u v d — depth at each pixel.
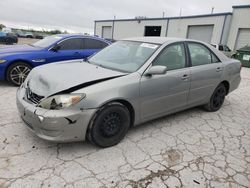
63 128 2.48
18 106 2.86
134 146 3.01
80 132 2.59
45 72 3.05
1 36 21.92
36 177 2.30
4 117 3.57
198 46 4.00
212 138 3.41
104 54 3.84
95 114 2.65
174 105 3.59
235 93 6.26
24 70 5.55
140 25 28.45
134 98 2.95
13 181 2.23
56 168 2.46
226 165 2.75
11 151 2.70
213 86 4.20
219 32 21.14
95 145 2.90
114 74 2.96
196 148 3.09
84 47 6.53
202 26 22.75
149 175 2.47
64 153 2.75
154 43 3.53
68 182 2.27
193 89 3.79
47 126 2.45
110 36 32.97
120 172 2.48
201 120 4.06
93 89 2.61
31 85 2.93
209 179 2.48
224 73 4.34
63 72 2.99
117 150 2.89
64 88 2.55
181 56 3.63
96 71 3.07
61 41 6.12
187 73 3.60
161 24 26.30
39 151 2.74
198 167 2.67
